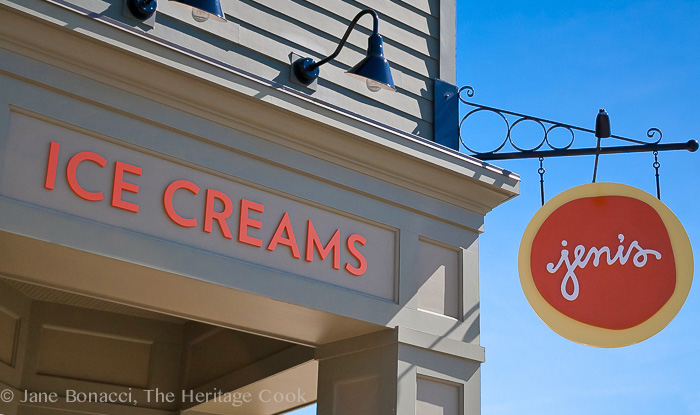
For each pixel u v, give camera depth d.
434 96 5.75
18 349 6.32
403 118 5.59
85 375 6.66
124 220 4.21
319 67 5.23
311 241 4.89
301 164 4.91
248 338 6.34
